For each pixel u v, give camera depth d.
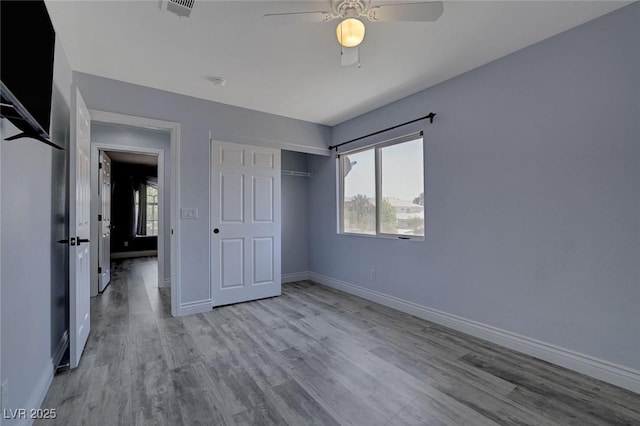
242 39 2.23
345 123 4.22
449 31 2.15
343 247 4.29
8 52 0.96
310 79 2.90
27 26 1.12
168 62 2.56
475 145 2.71
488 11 1.93
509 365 2.20
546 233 2.27
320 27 2.10
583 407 1.73
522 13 1.96
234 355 2.35
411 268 3.31
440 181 3.00
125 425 1.57
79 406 1.72
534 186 2.33
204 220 3.40
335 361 2.26
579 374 2.07
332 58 2.51
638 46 1.86
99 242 4.14
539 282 2.31
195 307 3.33
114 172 7.83
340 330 2.86
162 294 4.12
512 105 2.46
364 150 4.04
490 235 2.61
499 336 2.54
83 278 2.41
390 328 2.91
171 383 1.96
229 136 3.58
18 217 1.46
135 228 8.03
